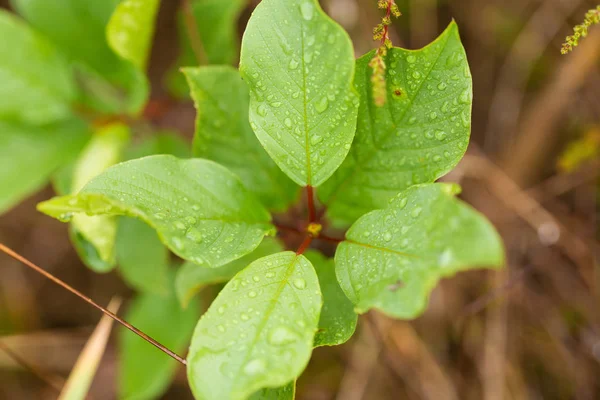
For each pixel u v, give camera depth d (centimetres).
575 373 65
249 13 67
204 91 47
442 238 41
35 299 76
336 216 47
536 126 67
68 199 41
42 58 56
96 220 49
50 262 77
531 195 68
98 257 50
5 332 74
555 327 66
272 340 41
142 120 58
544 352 66
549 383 66
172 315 56
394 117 45
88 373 51
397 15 43
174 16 72
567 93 65
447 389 64
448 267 41
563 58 68
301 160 44
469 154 67
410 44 69
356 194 46
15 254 47
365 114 45
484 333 65
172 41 73
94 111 57
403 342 64
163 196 43
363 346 65
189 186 44
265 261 43
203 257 43
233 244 43
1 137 55
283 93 43
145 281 54
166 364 56
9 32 55
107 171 43
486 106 72
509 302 66
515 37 71
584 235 66
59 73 56
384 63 44
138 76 54
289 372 41
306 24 43
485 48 72
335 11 63
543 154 69
